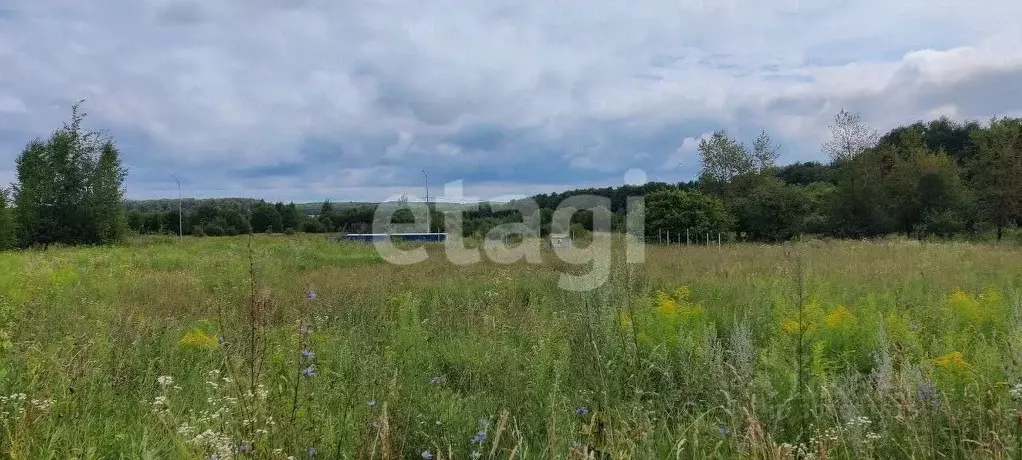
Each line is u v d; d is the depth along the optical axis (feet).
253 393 10.27
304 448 9.99
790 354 15.70
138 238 143.74
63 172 128.67
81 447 10.64
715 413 12.71
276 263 56.85
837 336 17.29
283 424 10.06
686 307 22.04
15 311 23.79
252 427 9.62
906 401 10.97
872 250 62.54
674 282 34.76
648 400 13.39
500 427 10.66
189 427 10.78
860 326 18.02
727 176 143.23
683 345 15.25
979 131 123.34
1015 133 111.34
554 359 16.02
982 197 109.09
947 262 43.80
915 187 114.42
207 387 14.20
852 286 30.42
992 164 110.52
